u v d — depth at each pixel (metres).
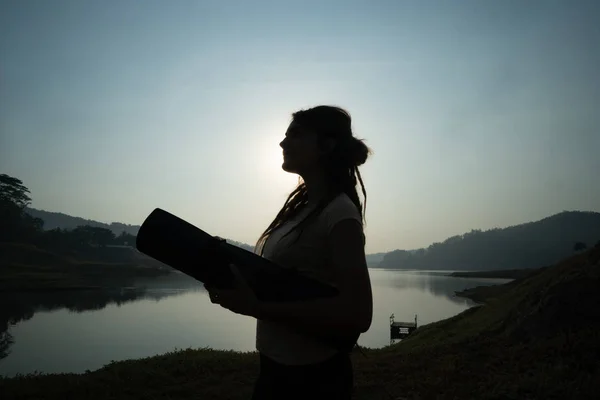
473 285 130.12
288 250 1.63
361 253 1.50
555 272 13.89
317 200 1.76
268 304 1.44
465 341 10.73
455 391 6.77
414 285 132.38
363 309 1.44
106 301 71.31
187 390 7.57
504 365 7.87
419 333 19.38
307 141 1.75
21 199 149.12
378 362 9.52
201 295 84.44
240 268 1.51
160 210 1.62
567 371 6.77
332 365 1.56
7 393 7.15
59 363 28.42
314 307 1.42
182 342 36.25
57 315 54.53
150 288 98.50
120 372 8.54
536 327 9.54
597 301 9.20
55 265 119.69
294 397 1.55
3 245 120.44
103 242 165.00
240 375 8.54
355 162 1.77
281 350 1.59
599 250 11.70
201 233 1.60
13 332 41.88
